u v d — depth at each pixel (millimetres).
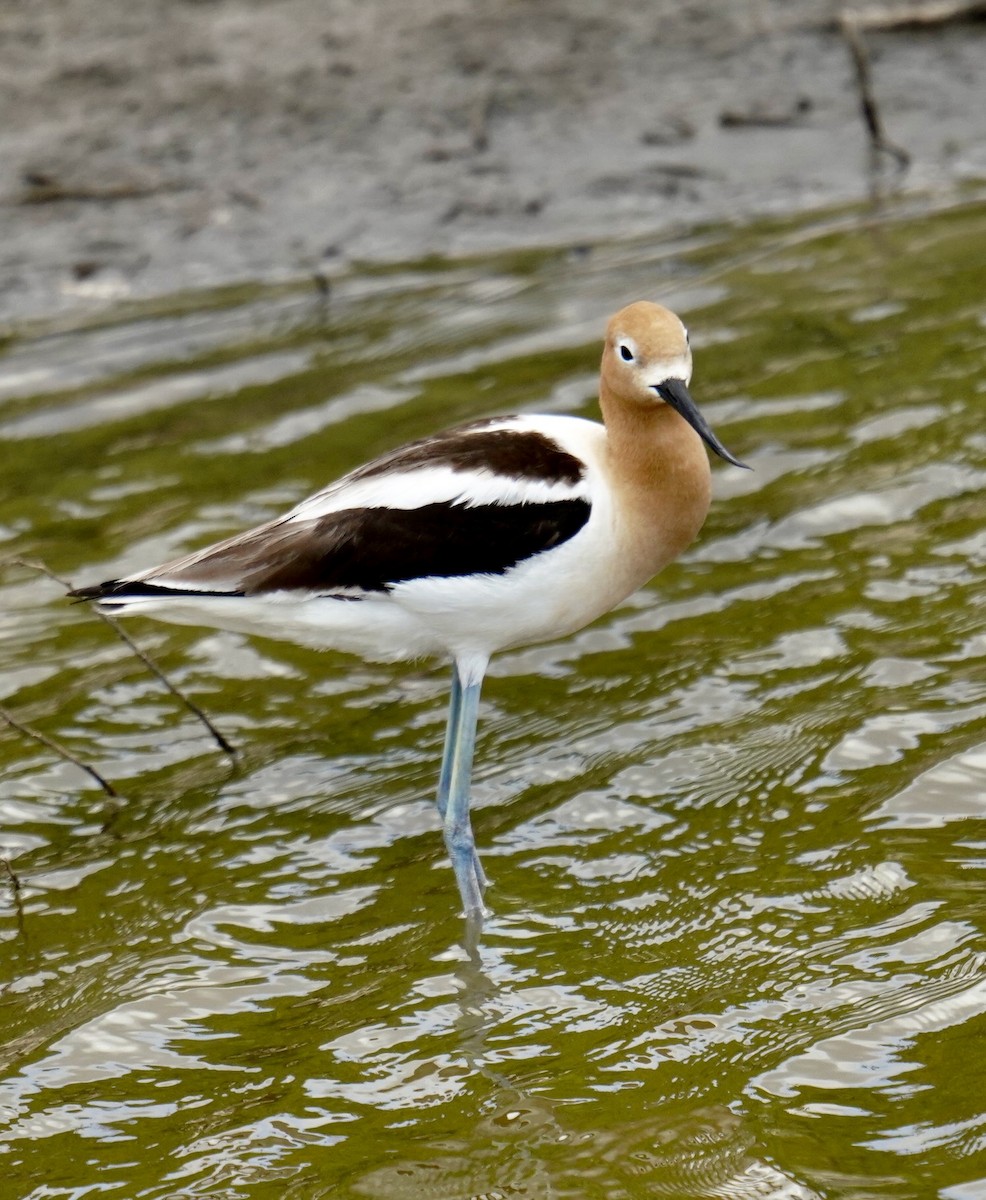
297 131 17984
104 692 11508
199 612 9273
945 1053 8102
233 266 16156
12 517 13070
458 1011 8680
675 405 9078
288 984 8969
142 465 13609
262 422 14086
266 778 10664
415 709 11320
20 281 16016
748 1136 7746
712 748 10484
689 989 8688
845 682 10859
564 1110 8008
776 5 20062
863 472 12883
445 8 20359
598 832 9938
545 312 15367
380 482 9273
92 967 9156
